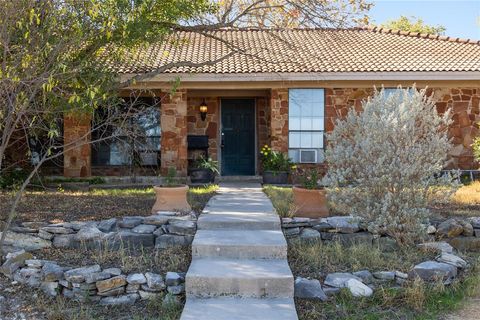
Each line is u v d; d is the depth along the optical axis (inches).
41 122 288.2
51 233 266.1
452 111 550.0
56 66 228.7
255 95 599.5
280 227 268.7
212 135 619.2
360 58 559.8
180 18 395.2
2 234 239.6
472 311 203.8
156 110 565.0
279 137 553.9
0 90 225.9
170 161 555.5
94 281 215.6
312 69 523.5
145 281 217.5
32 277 226.4
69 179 534.3
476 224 281.9
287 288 203.9
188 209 305.3
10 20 224.4
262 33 660.1
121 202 354.6
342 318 196.5
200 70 521.3
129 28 307.6
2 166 440.1
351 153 258.8
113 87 327.6
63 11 234.2
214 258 232.5
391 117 251.3
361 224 268.5
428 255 249.9
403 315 199.9
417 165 250.1
